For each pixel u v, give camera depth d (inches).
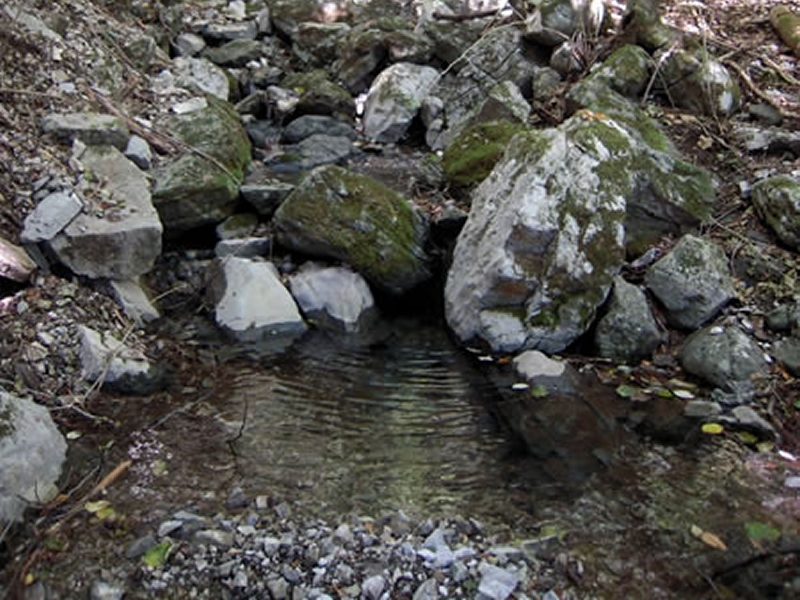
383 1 250.1
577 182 127.2
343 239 137.5
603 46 193.5
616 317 124.4
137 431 104.7
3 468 87.9
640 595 81.3
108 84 176.7
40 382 109.1
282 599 80.4
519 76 199.9
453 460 102.2
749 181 154.5
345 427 108.3
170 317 131.8
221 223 150.5
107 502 91.5
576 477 99.3
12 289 120.4
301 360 124.6
